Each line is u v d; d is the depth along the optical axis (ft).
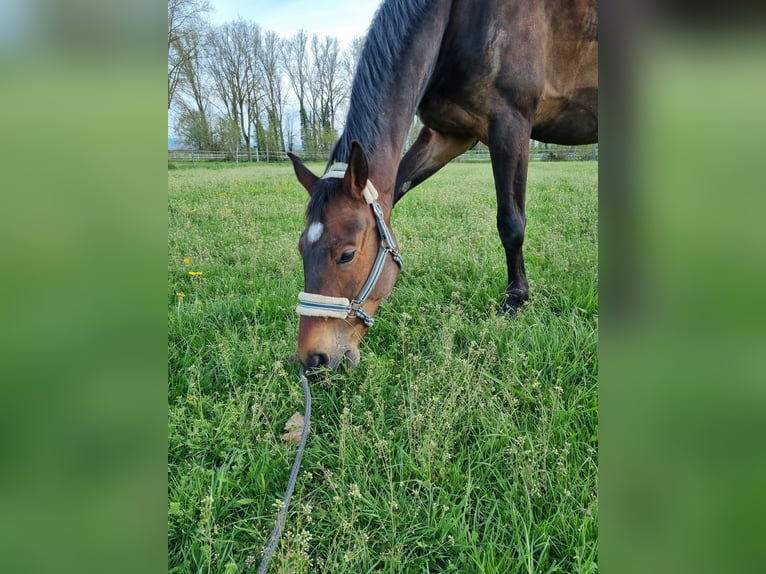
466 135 10.03
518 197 9.12
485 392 6.39
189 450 5.72
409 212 18.48
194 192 24.23
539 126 9.88
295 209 19.40
